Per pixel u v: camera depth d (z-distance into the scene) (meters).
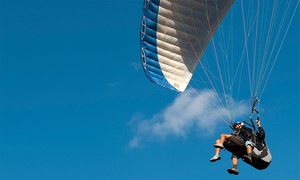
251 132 15.42
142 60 18.03
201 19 18.05
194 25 18.11
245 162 15.45
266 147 15.49
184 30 18.12
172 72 18.38
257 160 15.34
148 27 17.98
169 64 18.36
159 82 17.95
